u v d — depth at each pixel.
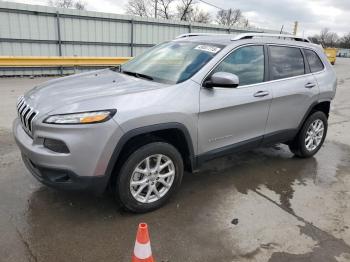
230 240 3.02
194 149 3.57
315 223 3.36
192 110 3.38
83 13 14.64
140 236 2.14
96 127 2.84
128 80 3.68
